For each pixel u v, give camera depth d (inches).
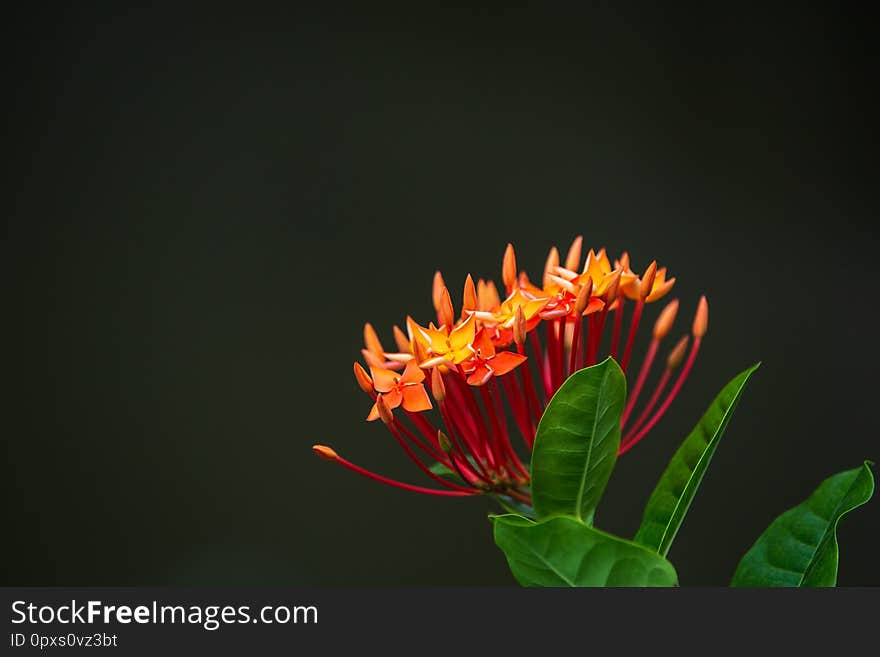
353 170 162.4
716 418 44.3
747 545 156.8
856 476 48.2
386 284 162.2
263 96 161.3
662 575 39.5
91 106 158.4
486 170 164.1
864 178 162.9
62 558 153.4
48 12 157.5
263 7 161.2
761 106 162.4
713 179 163.2
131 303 158.4
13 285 156.1
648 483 155.1
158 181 159.6
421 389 44.4
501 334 45.4
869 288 162.6
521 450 110.1
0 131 156.1
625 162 163.6
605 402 41.1
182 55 160.1
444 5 163.6
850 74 161.5
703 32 162.7
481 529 157.9
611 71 163.8
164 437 156.8
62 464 154.8
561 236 163.0
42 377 155.6
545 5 163.6
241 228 160.9
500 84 164.2
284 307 160.7
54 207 157.6
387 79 163.2
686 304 159.0
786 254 162.9
